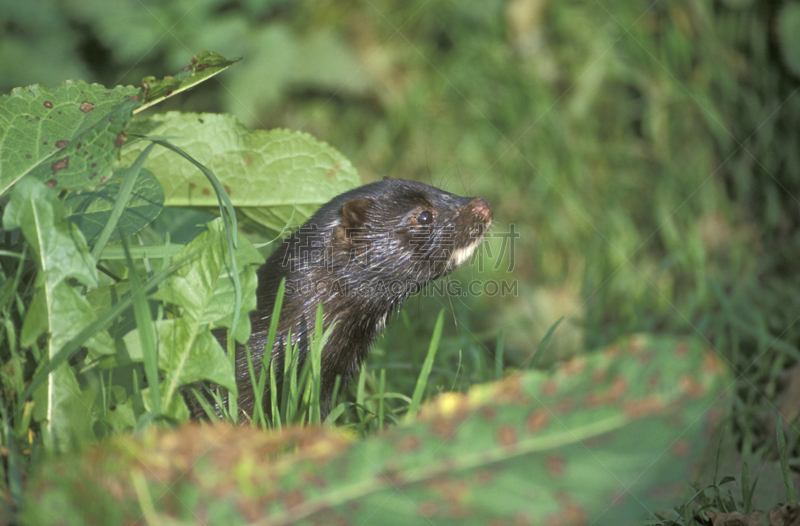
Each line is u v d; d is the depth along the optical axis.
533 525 2.41
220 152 5.50
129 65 10.77
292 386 4.21
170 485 2.58
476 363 6.67
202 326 3.83
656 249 9.68
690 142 9.94
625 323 8.25
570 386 2.59
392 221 5.75
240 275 3.92
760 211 9.45
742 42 10.05
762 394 6.22
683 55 10.11
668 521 4.03
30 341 3.50
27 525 2.63
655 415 2.47
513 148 10.41
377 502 2.55
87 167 4.04
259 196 5.75
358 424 4.51
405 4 11.57
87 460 2.66
